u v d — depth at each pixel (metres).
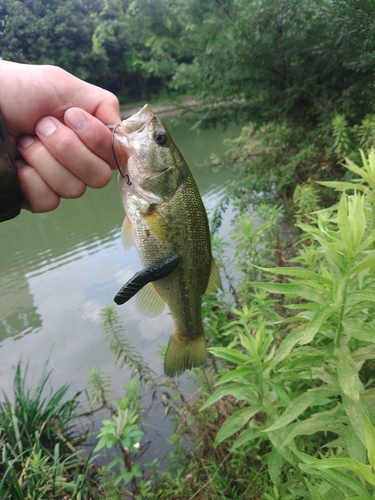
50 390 0.69
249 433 0.35
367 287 0.29
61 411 0.66
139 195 0.33
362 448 0.25
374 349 0.29
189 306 0.37
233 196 1.37
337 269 0.31
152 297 0.36
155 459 0.52
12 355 0.80
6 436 0.58
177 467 0.52
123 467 0.49
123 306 0.91
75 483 0.51
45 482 0.48
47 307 0.98
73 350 0.41
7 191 0.27
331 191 1.12
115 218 1.62
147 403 0.63
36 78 0.30
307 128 1.40
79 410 0.66
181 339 0.38
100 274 1.13
